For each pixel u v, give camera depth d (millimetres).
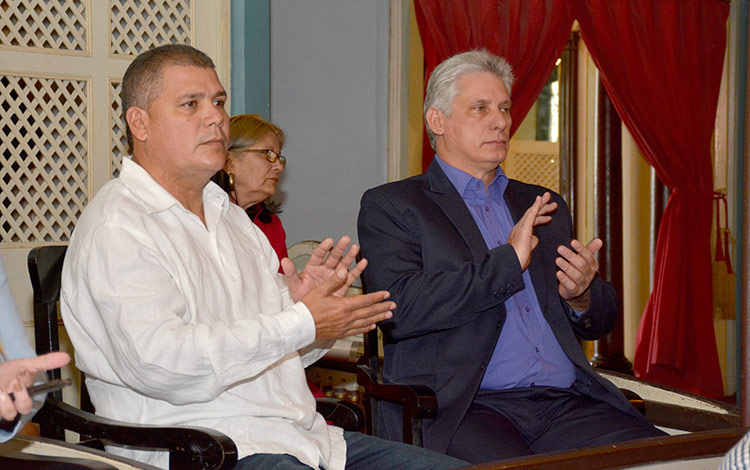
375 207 2439
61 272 1934
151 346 1613
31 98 3379
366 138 4422
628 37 5277
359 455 1962
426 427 2193
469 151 2443
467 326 2291
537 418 2266
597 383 2369
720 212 5785
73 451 1590
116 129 3498
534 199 2605
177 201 1839
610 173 5789
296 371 1933
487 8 4609
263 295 1994
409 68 4539
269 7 3908
